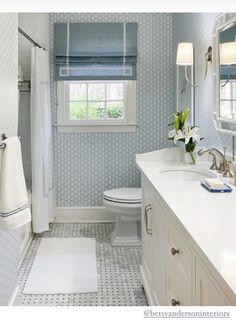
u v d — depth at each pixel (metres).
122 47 3.93
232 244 1.04
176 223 1.37
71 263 3.01
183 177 2.52
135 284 2.67
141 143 4.08
